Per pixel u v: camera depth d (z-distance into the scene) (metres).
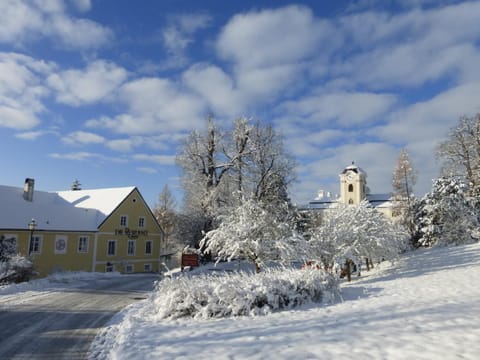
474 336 5.88
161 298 10.34
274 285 9.95
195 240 33.06
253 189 34.00
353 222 16.84
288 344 6.16
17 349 7.25
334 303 10.18
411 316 7.48
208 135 35.62
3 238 24.72
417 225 37.31
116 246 35.78
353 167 77.75
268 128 35.09
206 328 7.88
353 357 5.30
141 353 6.16
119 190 38.91
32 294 15.45
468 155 36.09
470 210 33.00
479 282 11.34
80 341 7.80
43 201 35.47
